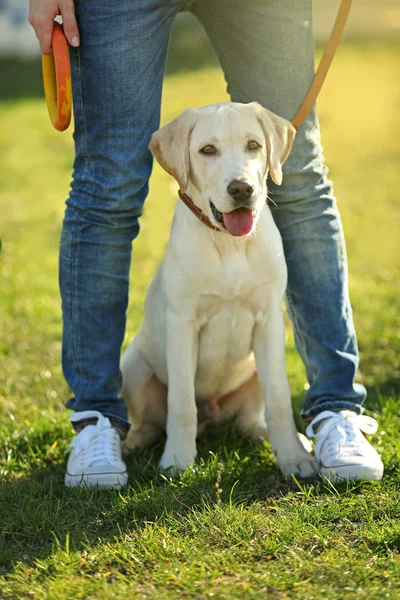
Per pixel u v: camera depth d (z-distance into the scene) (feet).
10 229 27.53
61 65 10.25
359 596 7.84
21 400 14.51
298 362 15.80
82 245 11.21
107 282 11.36
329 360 11.71
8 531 9.62
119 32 10.43
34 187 33.58
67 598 8.01
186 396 11.51
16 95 54.24
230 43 11.55
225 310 11.55
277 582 8.11
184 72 56.24
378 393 13.66
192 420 11.57
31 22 10.68
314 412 11.75
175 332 11.50
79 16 10.55
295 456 11.32
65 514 10.07
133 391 12.75
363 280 21.07
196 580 8.22
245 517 9.46
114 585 8.20
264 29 11.23
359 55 56.95
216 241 11.12
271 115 11.26
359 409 11.74
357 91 47.26
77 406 11.74
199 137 11.09
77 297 11.39
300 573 8.31
